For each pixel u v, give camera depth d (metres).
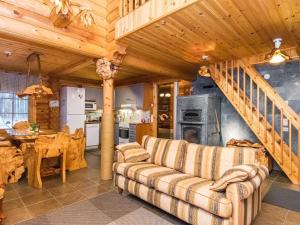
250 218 2.17
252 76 4.41
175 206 2.34
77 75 6.54
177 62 4.92
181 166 2.93
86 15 3.03
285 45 3.91
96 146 7.23
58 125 6.71
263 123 4.38
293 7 2.53
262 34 3.32
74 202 2.92
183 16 2.73
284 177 4.16
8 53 4.21
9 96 5.91
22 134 3.96
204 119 4.95
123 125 6.87
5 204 2.84
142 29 3.13
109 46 3.82
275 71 4.57
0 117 5.77
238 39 3.54
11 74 5.74
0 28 2.67
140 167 2.97
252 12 2.65
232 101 4.67
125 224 2.36
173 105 6.80
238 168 2.07
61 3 2.74
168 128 7.87
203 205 2.04
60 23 3.06
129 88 7.06
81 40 3.48
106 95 4.01
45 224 2.33
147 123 6.62
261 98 4.80
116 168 3.18
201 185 2.29
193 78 5.97
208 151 2.79
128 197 3.10
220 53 4.27
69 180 3.86
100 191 3.34
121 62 3.97
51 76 6.47
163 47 3.92
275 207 2.81
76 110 6.51
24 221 2.39
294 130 4.32
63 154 3.76
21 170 3.86
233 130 5.24
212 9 2.57
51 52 4.15
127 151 3.28
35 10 2.97
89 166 4.86
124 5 3.40
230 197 1.95
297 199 3.07
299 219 2.49
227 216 1.89
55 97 6.58
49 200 2.98
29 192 3.27
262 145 4.50
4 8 2.71
